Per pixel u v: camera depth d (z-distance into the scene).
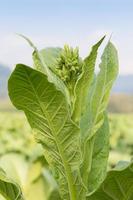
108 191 1.06
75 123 0.99
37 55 1.03
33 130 1.01
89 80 1.02
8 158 1.90
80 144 1.05
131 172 1.00
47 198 1.66
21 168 1.84
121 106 62.72
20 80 0.92
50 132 1.00
